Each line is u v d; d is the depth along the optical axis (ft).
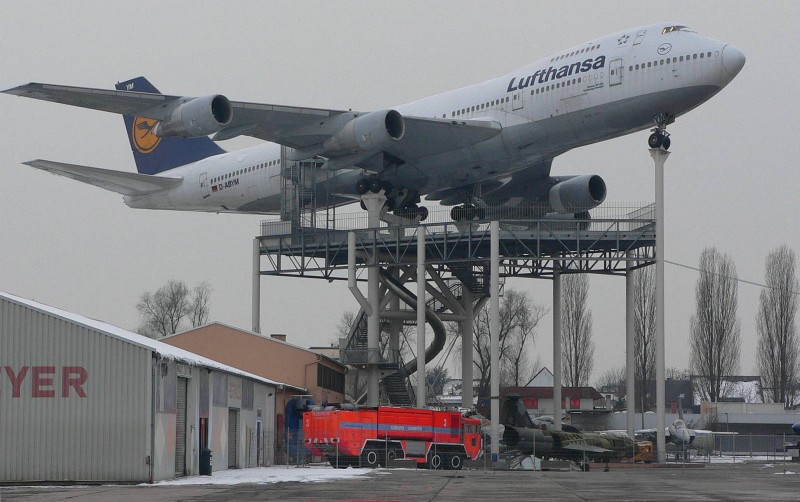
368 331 320.29
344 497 128.88
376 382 322.75
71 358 160.97
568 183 327.88
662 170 287.89
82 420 160.04
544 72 280.72
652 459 285.64
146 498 126.41
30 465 159.74
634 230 297.74
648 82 258.78
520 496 132.67
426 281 338.54
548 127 279.49
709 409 487.20
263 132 306.14
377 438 226.99
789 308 505.25
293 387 273.33
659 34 262.26
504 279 327.26
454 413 233.55
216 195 358.02
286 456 268.21
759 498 130.21
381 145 288.30
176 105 279.49
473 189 329.72
